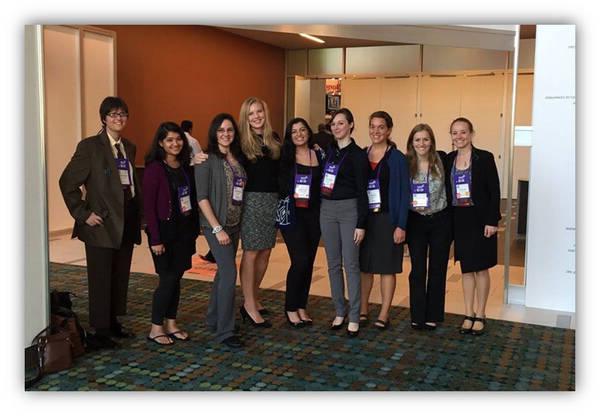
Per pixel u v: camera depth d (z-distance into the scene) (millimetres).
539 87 4539
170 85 9805
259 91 12531
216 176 3662
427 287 4148
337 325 4090
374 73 12883
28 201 3184
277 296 4969
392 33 4715
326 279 5668
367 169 3934
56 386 3121
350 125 3938
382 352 3680
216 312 4004
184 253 3746
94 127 8070
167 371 3334
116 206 3623
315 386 3162
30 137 3174
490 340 3926
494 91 11828
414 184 4035
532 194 4652
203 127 10719
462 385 3203
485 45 4711
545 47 4473
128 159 3828
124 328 4031
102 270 3631
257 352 3646
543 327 4211
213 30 10789
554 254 4641
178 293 3861
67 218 7863
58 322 3455
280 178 4016
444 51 12203
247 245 3973
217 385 3162
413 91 12625
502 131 11812
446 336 3996
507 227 4816
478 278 4062
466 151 4031
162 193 3594
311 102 13945
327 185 3951
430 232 4082
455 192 4012
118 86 8719
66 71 7570
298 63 13461
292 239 4074
